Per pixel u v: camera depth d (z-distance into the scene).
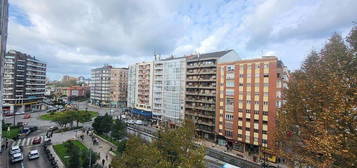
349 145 11.66
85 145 40.81
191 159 14.13
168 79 68.81
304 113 17.77
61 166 28.84
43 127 57.78
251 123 42.94
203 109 55.75
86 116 58.00
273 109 39.59
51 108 98.56
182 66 63.94
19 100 84.12
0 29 19.72
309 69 19.34
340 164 12.51
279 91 40.06
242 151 44.03
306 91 17.00
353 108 11.57
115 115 86.31
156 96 74.19
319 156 15.46
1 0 19.44
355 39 14.18
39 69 98.44
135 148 17.81
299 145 18.81
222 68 49.94
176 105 65.31
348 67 14.25
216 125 50.28
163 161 14.18
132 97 90.94
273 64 40.31
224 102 48.81
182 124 19.84
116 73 116.50
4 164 28.75
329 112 12.62
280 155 19.92
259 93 42.00
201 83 58.22
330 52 16.72
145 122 74.38
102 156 34.66
